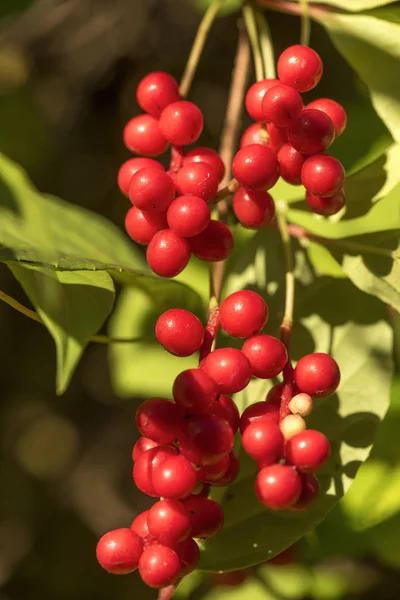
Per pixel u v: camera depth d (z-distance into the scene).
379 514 0.47
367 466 0.47
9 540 0.88
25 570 0.85
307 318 0.40
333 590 0.53
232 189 0.38
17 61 0.79
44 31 0.79
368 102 0.49
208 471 0.36
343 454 0.39
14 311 0.84
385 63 0.41
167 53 0.75
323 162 0.37
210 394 0.35
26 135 0.77
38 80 0.80
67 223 0.43
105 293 0.39
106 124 0.79
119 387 0.49
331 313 0.40
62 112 0.80
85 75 0.79
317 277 0.41
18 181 0.42
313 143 0.37
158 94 0.39
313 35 0.60
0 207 0.41
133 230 0.38
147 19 0.75
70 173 0.79
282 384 0.37
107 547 0.36
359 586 0.54
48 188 0.78
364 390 0.39
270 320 0.40
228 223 0.42
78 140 0.80
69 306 0.39
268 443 0.35
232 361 0.36
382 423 0.48
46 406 0.90
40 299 0.39
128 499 0.91
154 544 0.36
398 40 0.41
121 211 0.78
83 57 0.79
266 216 0.38
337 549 0.47
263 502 0.35
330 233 0.44
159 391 0.49
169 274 0.37
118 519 0.90
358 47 0.41
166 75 0.40
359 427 0.39
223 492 0.38
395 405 0.48
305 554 0.47
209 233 0.37
